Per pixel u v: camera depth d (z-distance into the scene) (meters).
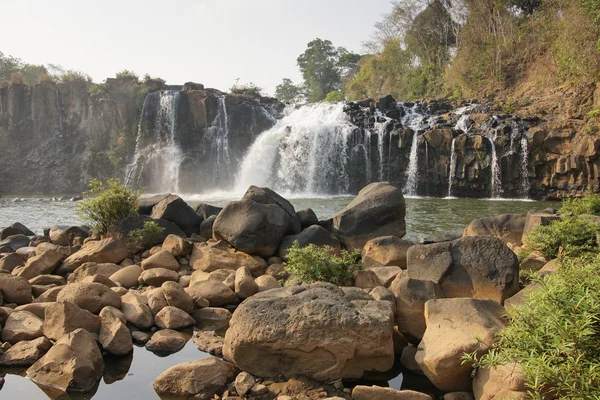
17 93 40.50
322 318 5.03
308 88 80.12
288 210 10.02
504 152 27.39
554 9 32.72
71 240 10.92
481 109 31.58
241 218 8.97
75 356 5.07
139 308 6.45
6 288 6.92
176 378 4.90
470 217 17.73
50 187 39.00
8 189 39.16
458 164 28.23
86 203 10.59
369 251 8.52
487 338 4.63
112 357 5.64
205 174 34.47
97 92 38.44
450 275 6.47
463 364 4.58
